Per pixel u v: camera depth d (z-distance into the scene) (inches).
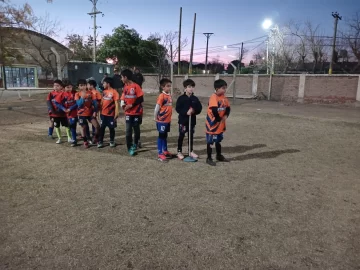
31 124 392.2
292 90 890.1
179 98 227.3
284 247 117.8
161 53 1243.8
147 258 109.7
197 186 178.4
